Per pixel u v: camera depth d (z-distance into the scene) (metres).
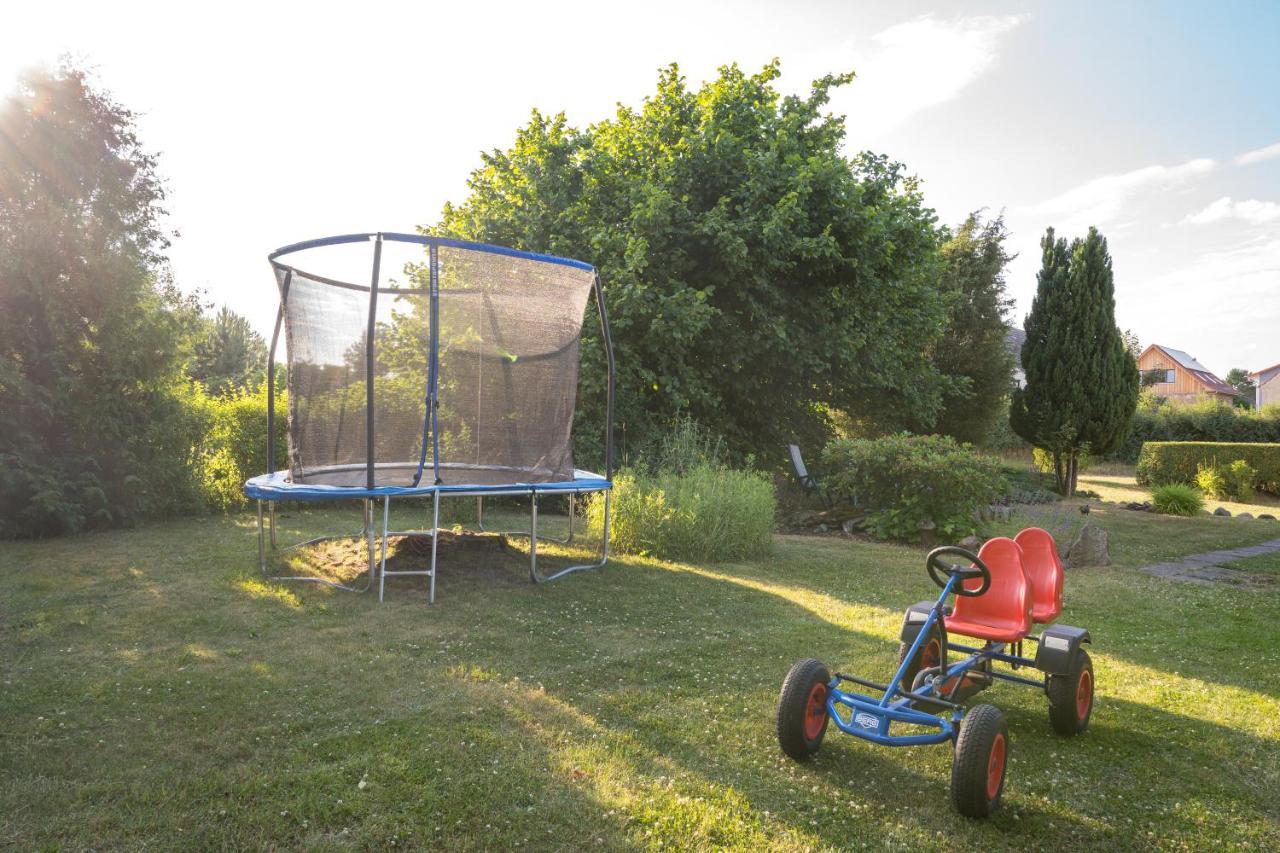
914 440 10.92
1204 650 5.65
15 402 8.83
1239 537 11.64
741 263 12.34
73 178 9.13
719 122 13.68
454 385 7.38
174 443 10.20
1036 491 15.91
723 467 10.04
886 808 3.19
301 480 6.90
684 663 4.90
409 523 10.02
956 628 4.21
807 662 3.68
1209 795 3.41
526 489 6.71
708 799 3.17
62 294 9.17
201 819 2.87
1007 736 3.25
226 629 5.30
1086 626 6.30
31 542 8.47
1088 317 17.55
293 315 6.97
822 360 14.15
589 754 3.52
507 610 5.97
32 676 4.33
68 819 2.84
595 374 11.82
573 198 13.30
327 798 3.03
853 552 9.20
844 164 13.33
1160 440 27.72
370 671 4.53
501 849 2.74
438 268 6.43
